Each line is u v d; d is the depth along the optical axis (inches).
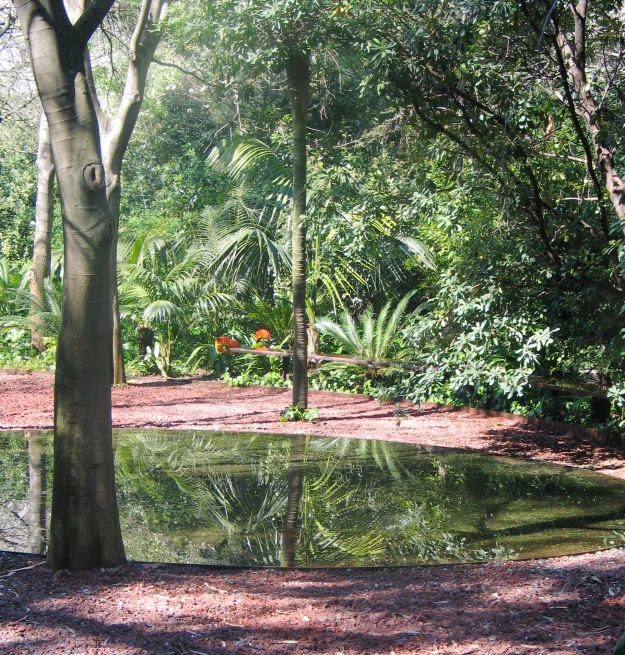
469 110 262.5
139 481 262.5
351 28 301.7
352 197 319.0
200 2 340.5
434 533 205.3
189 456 308.0
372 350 493.4
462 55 250.1
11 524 205.9
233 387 521.3
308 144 617.9
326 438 352.8
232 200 621.9
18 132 853.2
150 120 901.8
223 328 588.7
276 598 153.5
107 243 165.2
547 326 297.7
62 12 161.8
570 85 254.5
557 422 371.6
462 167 290.2
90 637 131.4
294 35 333.1
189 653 125.8
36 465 281.6
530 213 262.8
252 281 601.3
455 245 383.6
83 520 166.9
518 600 152.7
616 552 187.5
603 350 287.1
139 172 904.9
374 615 144.2
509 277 285.9
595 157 252.8
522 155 254.4
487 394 426.0
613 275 262.2
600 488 260.4
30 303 616.7
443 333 319.9
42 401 441.7
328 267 524.7
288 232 584.7
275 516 220.1
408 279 581.9
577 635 134.4
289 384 527.2
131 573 165.9
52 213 636.7
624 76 265.4
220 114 788.0
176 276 584.7
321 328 511.5
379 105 484.7
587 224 265.4
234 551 187.0
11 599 148.6
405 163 307.9
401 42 254.1
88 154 163.2
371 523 214.2
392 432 366.6
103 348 166.9
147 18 430.0
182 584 160.6
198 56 698.2
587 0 255.6
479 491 254.2
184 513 221.8
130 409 425.4
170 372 570.9
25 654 124.3
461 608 148.3
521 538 201.5
